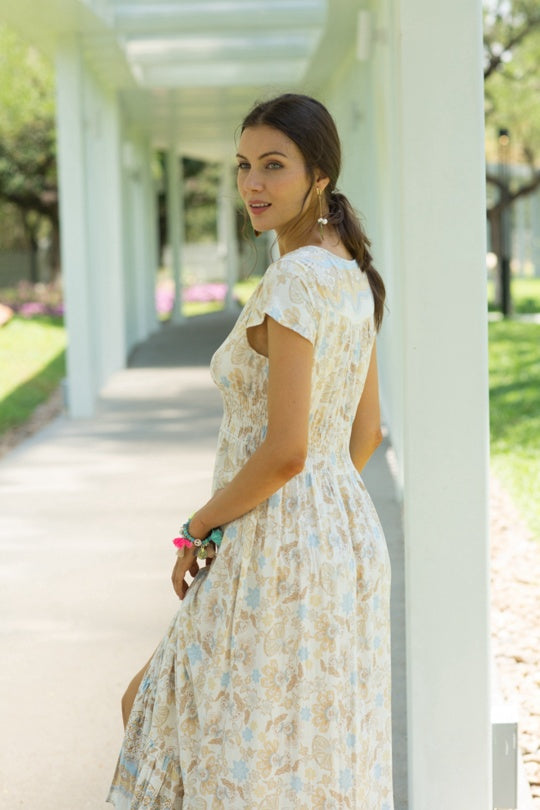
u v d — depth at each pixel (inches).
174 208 889.5
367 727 91.7
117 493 283.9
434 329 98.1
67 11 352.5
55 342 735.1
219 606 89.9
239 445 91.4
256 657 87.7
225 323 882.1
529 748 135.5
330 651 88.0
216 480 93.4
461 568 99.9
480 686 101.2
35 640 177.0
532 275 1409.9
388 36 275.6
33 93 1015.6
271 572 87.4
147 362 601.9
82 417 411.5
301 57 509.0
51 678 161.2
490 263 1112.8
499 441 343.0
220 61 511.8
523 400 407.5
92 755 136.7
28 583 208.1
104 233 523.8
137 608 191.9
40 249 1392.7
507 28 633.0
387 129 315.3
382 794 94.6
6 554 228.8
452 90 96.0
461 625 100.4
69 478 303.9
